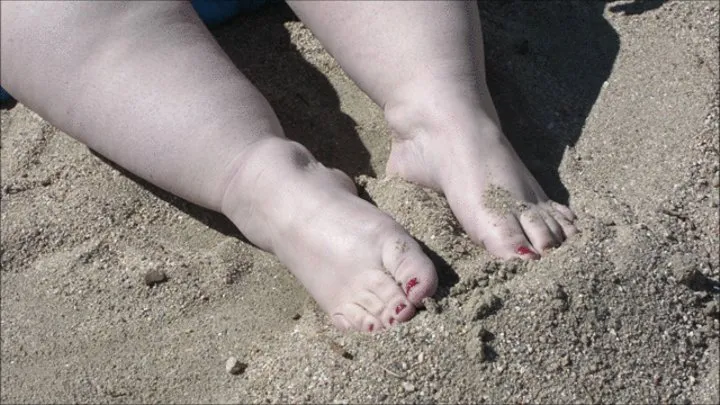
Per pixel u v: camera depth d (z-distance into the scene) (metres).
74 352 1.67
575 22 1.98
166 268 1.74
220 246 1.76
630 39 1.94
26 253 1.78
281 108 1.90
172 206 1.82
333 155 1.84
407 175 1.76
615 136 1.81
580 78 1.90
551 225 1.66
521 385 1.53
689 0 1.99
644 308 1.59
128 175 1.85
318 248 1.64
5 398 1.63
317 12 1.82
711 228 1.70
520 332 1.56
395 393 1.53
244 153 1.71
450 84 1.75
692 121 1.81
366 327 1.59
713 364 1.58
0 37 1.73
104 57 1.72
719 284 1.64
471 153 1.70
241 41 2.00
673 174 1.75
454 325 1.56
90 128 1.75
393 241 1.61
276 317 1.68
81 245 1.78
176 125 1.71
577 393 1.53
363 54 1.79
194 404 1.60
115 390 1.62
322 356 1.57
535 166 1.78
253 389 1.58
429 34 1.77
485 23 1.98
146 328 1.69
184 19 1.75
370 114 1.88
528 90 1.88
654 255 1.63
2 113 1.98
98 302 1.72
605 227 1.66
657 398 1.54
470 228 1.67
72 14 1.72
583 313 1.57
